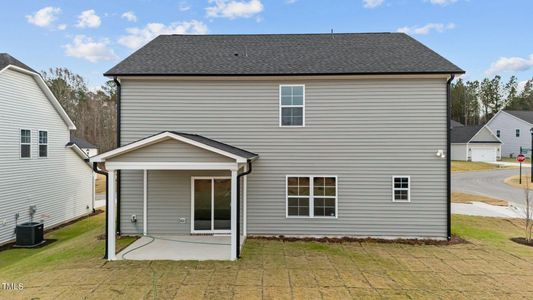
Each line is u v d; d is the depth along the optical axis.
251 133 11.31
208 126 11.36
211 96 11.37
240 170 10.62
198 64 11.72
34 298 6.54
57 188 16.72
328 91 11.17
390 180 11.05
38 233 13.07
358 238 11.02
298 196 11.25
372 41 13.37
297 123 11.27
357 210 11.12
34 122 15.09
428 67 10.84
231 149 10.10
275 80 11.24
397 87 11.00
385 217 11.07
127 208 11.37
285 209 11.22
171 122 11.37
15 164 13.85
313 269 8.15
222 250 9.60
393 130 11.02
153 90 11.38
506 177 29.75
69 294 6.70
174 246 10.00
